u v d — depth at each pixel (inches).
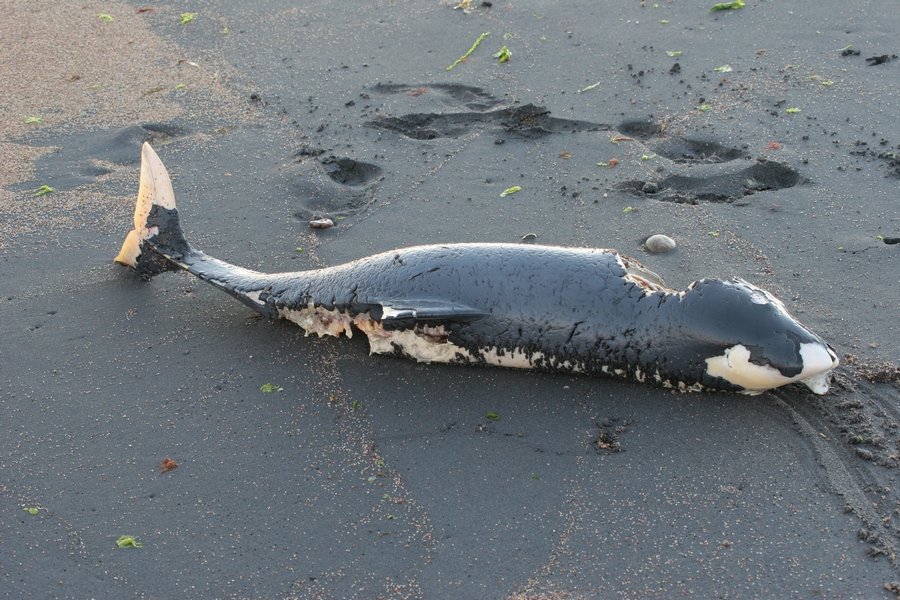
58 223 239.8
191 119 295.3
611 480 151.2
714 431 159.5
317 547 142.1
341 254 221.0
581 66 307.9
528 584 133.2
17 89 319.0
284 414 171.5
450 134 276.4
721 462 152.7
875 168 234.5
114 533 146.7
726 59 301.0
